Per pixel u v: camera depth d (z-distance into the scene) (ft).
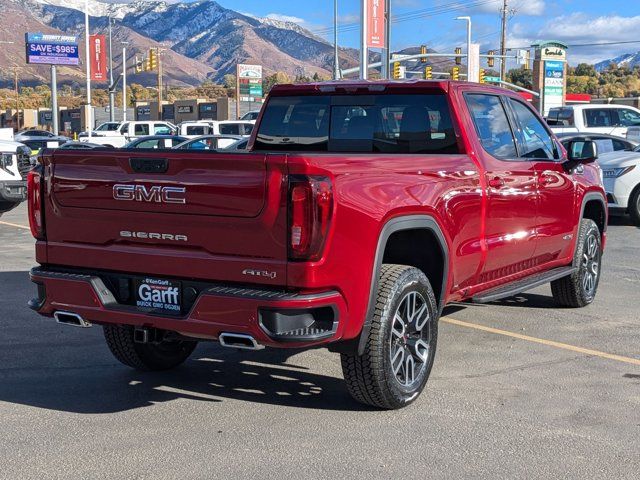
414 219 16.57
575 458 14.42
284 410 16.89
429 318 17.22
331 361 20.59
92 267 16.30
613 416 16.53
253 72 266.77
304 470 13.85
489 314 25.79
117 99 456.86
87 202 15.99
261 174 14.24
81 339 22.77
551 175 23.02
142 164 15.25
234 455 14.49
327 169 14.35
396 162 16.48
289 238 14.16
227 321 14.57
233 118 234.17
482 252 19.52
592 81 338.13
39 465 14.03
